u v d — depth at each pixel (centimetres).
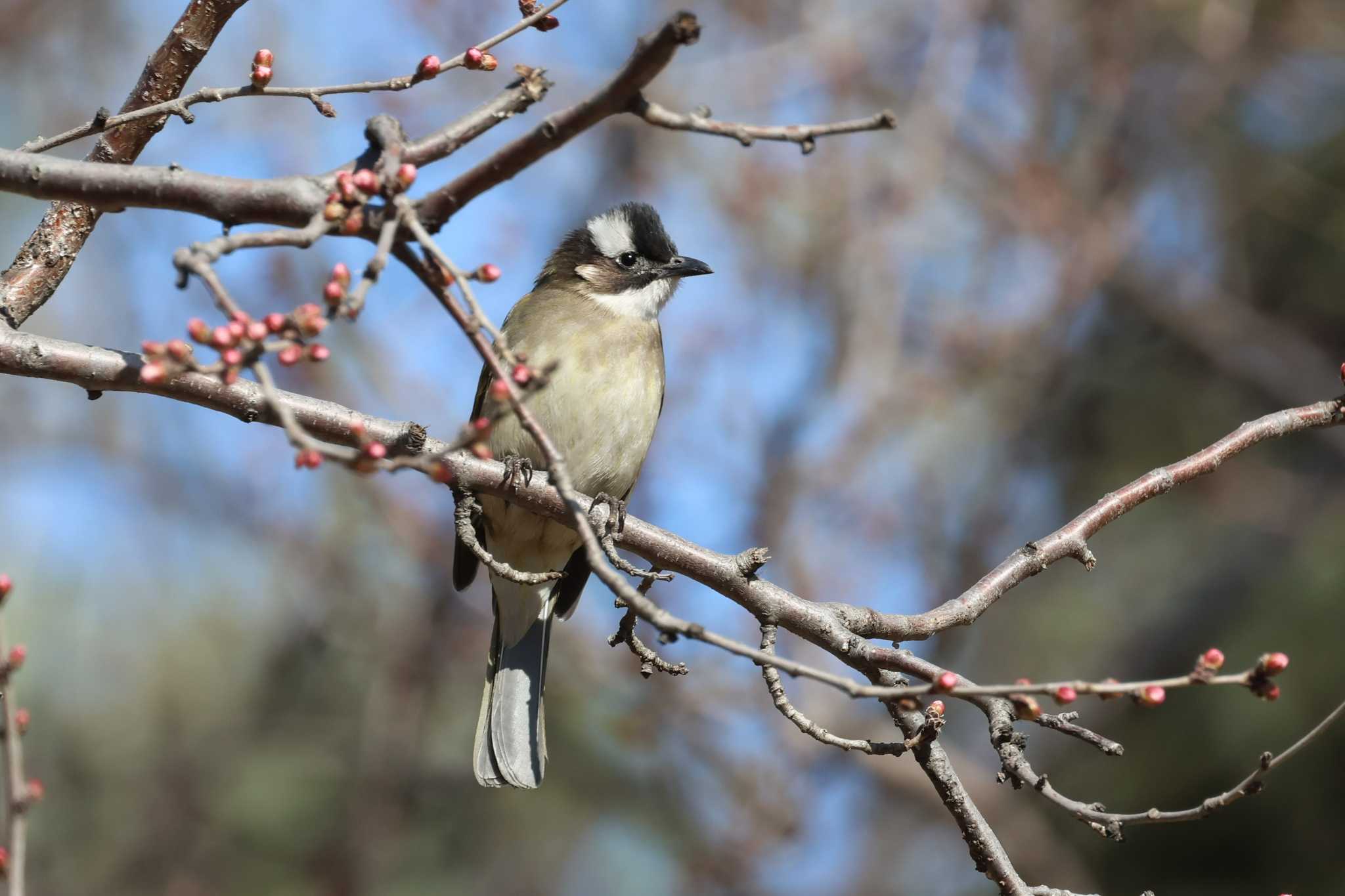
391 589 1442
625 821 1442
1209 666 444
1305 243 1675
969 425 1636
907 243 1475
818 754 1430
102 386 582
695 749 1423
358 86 537
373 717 1391
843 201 1464
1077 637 1633
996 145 1530
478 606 1430
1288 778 1386
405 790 1380
